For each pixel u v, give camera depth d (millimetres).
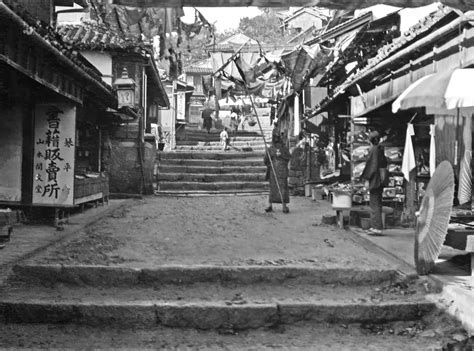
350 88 12602
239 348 5414
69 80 9516
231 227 11039
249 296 6555
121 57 17609
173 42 12211
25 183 9703
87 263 7094
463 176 8227
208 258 7691
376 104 10742
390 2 4852
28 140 9711
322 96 22859
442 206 6684
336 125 18062
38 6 11242
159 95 24453
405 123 11625
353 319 6113
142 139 17812
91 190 13234
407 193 11055
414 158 10586
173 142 32406
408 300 6340
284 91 26516
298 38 27203
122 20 10664
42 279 6762
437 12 8398
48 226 10242
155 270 6902
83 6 11633
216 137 36531
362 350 5332
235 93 26906
